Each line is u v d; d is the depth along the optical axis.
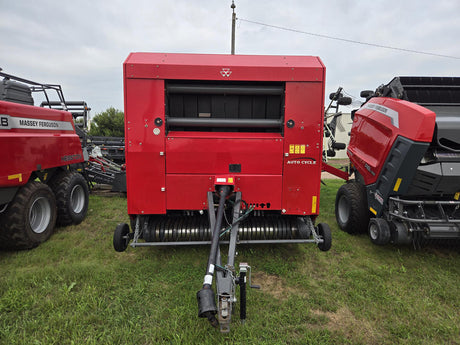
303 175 3.28
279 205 3.31
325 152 6.81
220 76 3.08
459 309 2.60
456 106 3.58
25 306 2.53
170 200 3.27
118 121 32.34
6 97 3.92
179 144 3.19
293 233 3.51
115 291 2.80
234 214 2.96
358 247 3.92
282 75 3.11
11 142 3.46
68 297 2.65
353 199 4.25
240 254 3.63
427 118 3.02
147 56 3.22
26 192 3.75
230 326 2.30
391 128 3.50
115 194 7.24
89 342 2.12
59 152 4.59
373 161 3.90
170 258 3.51
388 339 2.24
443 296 2.77
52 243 4.01
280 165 3.25
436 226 3.30
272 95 3.43
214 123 3.31
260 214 3.60
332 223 4.99
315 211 3.34
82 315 2.43
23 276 2.99
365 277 3.08
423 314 2.52
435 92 3.86
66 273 3.06
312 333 2.25
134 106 3.11
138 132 3.15
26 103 4.32
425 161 3.36
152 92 3.09
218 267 2.29
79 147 5.32
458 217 3.54
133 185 3.23
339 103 5.78
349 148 4.87
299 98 3.15
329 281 3.04
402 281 3.05
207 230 3.44
